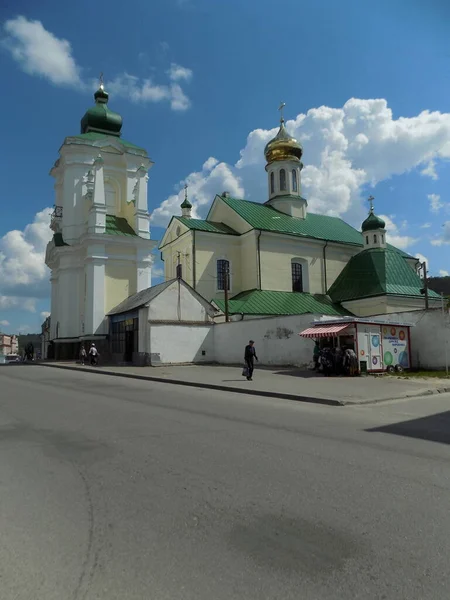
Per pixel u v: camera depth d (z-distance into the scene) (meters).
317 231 43.81
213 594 3.32
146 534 4.25
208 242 39.84
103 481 5.70
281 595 3.31
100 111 40.75
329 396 14.29
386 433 8.86
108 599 3.28
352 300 39.88
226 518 4.60
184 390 16.20
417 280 41.59
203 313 30.61
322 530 4.35
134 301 31.59
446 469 6.34
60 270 36.72
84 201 37.47
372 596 3.30
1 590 3.39
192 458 6.71
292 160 45.88
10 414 10.41
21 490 5.40
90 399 13.05
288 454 7.01
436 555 3.89
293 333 26.08
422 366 24.67
